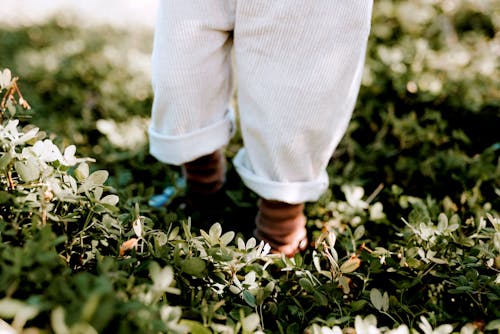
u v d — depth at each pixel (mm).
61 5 5391
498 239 1124
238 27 1159
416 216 1309
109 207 1042
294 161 1243
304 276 1139
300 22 1091
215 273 1069
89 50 3268
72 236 1053
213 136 1355
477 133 2084
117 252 1066
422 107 2209
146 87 2689
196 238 1088
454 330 1090
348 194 1558
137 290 829
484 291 1094
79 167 1090
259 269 1106
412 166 1812
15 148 1102
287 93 1149
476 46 2818
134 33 4215
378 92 2268
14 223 936
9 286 794
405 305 1133
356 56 1146
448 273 1168
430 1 3117
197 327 873
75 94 2488
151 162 1971
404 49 2676
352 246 1320
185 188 1698
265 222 1391
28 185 989
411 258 1163
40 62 2965
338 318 1094
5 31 3846
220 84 1310
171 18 1178
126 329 720
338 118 1230
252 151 1289
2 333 713
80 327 663
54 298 747
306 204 1618
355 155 1990
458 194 1647
